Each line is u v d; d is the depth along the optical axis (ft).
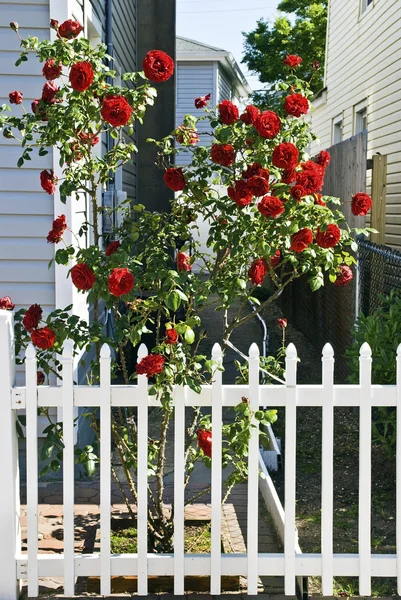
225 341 14.34
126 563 12.50
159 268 13.53
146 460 12.34
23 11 17.98
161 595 12.82
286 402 12.32
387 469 19.33
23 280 18.31
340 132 51.47
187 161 76.43
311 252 13.39
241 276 14.17
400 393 12.34
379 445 20.89
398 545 12.49
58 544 14.70
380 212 28.86
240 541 14.97
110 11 26.05
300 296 38.83
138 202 39.09
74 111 12.81
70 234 18.26
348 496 17.87
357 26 44.06
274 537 15.26
